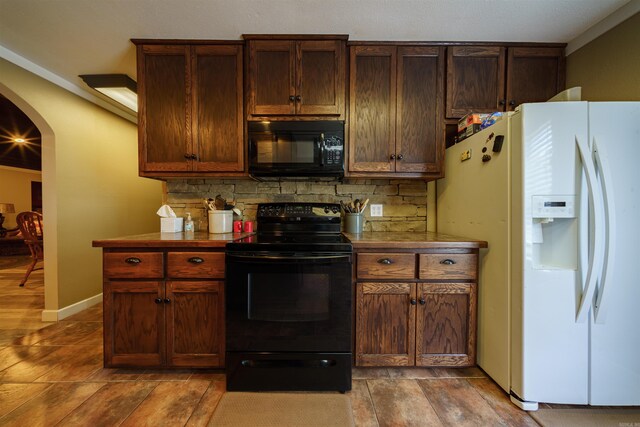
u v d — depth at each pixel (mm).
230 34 1818
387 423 1272
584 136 1298
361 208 2104
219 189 2248
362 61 1890
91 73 2309
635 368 1324
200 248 1604
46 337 2100
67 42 1890
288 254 1472
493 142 1512
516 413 1337
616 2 1528
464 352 1632
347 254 1482
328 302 1489
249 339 1489
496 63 1899
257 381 1484
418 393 1472
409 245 1594
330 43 1844
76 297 2631
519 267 1360
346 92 1896
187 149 1883
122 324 1614
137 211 3402
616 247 1297
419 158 1911
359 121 1894
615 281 1305
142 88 1868
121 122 3164
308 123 1799
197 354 1612
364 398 1435
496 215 1502
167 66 1873
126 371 1653
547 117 1320
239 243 1496
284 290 1493
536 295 1340
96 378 1588
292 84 1845
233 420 1281
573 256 1320
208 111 1884
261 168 1812
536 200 1324
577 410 1354
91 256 2791
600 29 1700
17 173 6875
